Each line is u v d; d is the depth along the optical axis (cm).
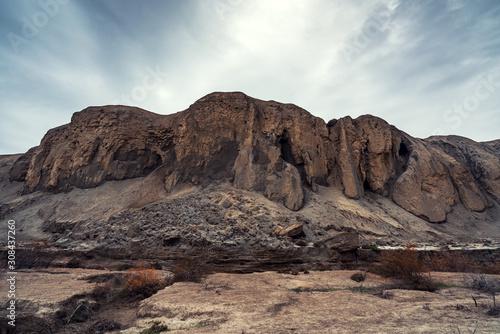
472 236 2758
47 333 741
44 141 3622
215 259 1585
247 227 1847
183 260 1483
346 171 3042
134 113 3312
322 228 2169
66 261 1722
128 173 3062
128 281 1134
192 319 754
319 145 3108
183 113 3097
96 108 3400
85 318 854
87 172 3059
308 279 1312
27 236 2298
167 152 3039
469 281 1252
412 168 3300
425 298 958
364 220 2475
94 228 2114
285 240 1769
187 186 2628
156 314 819
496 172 3809
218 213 1997
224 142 2795
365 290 1111
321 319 719
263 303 881
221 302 886
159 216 2056
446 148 4391
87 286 1093
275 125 2936
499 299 917
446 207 3111
